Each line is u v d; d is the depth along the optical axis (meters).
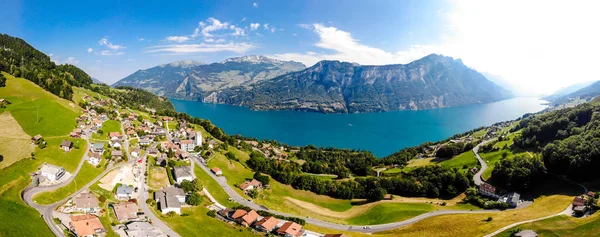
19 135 164.12
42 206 115.69
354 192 199.50
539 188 174.75
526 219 134.12
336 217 163.62
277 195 185.62
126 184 156.75
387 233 141.12
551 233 117.12
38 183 129.25
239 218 136.62
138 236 108.56
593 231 112.62
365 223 155.75
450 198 188.75
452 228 136.75
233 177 199.50
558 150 185.12
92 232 102.94
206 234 119.38
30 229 95.56
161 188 161.12
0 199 106.94
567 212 134.12
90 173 154.38
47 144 162.50
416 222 149.88
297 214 160.00
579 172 168.62
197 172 190.12
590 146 171.88
